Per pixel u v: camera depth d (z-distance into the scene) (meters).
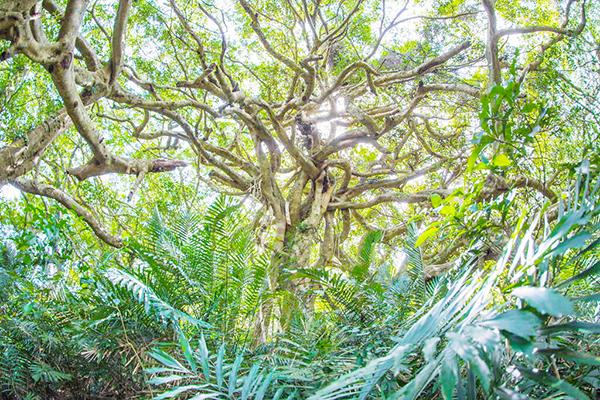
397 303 3.83
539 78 8.51
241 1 11.86
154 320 3.57
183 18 12.08
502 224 3.16
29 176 13.91
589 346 2.73
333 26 15.75
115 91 10.71
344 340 3.48
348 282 3.83
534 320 1.38
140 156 16.64
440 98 16.36
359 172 16.16
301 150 14.91
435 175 16.97
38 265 4.16
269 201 13.70
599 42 9.57
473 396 1.83
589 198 2.01
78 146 14.06
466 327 1.52
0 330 3.70
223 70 12.82
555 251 1.76
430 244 11.12
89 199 13.66
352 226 18.83
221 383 2.52
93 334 3.56
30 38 7.24
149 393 3.38
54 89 11.75
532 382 2.09
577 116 5.50
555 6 14.48
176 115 12.32
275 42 16.66
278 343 3.89
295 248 12.50
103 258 4.07
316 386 2.93
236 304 3.91
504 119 2.77
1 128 9.52
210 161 13.89
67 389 3.76
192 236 4.17
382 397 2.14
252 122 13.30
